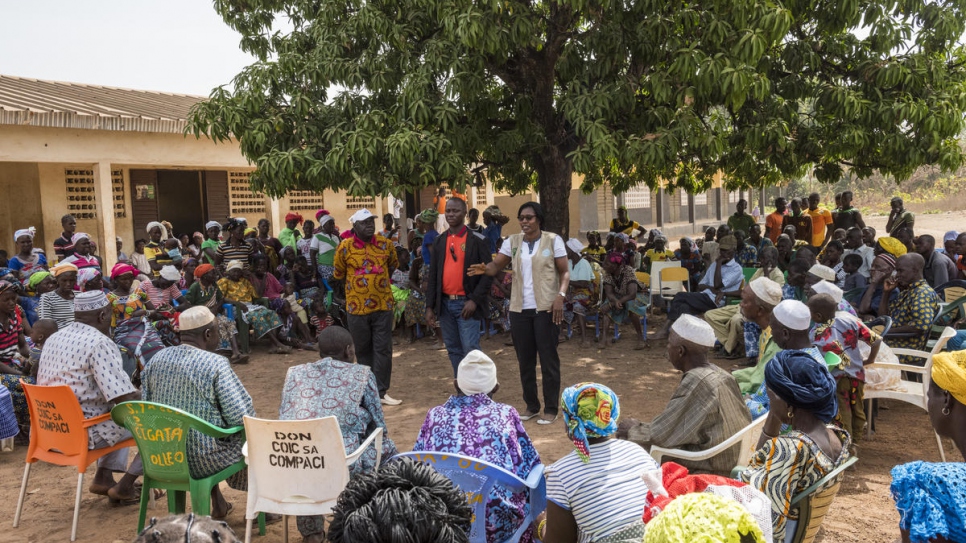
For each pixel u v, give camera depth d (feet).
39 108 42.06
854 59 32.32
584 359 30.25
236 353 31.91
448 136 28.37
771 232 49.55
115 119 45.01
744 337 27.45
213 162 51.96
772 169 37.42
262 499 13.47
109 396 15.98
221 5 32.24
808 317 13.51
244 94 30.04
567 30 29.71
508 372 28.84
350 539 5.71
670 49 27.12
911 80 29.45
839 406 17.04
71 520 16.55
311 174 27.55
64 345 16.17
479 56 27.66
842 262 31.37
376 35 29.58
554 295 21.81
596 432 9.71
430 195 69.72
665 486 8.98
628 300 31.86
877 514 15.30
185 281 37.17
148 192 54.49
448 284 23.66
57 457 15.97
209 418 14.64
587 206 82.02
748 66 25.85
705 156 28.04
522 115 32.04
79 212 50.39
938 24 30.14
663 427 13.26
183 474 14.29
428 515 5.69
